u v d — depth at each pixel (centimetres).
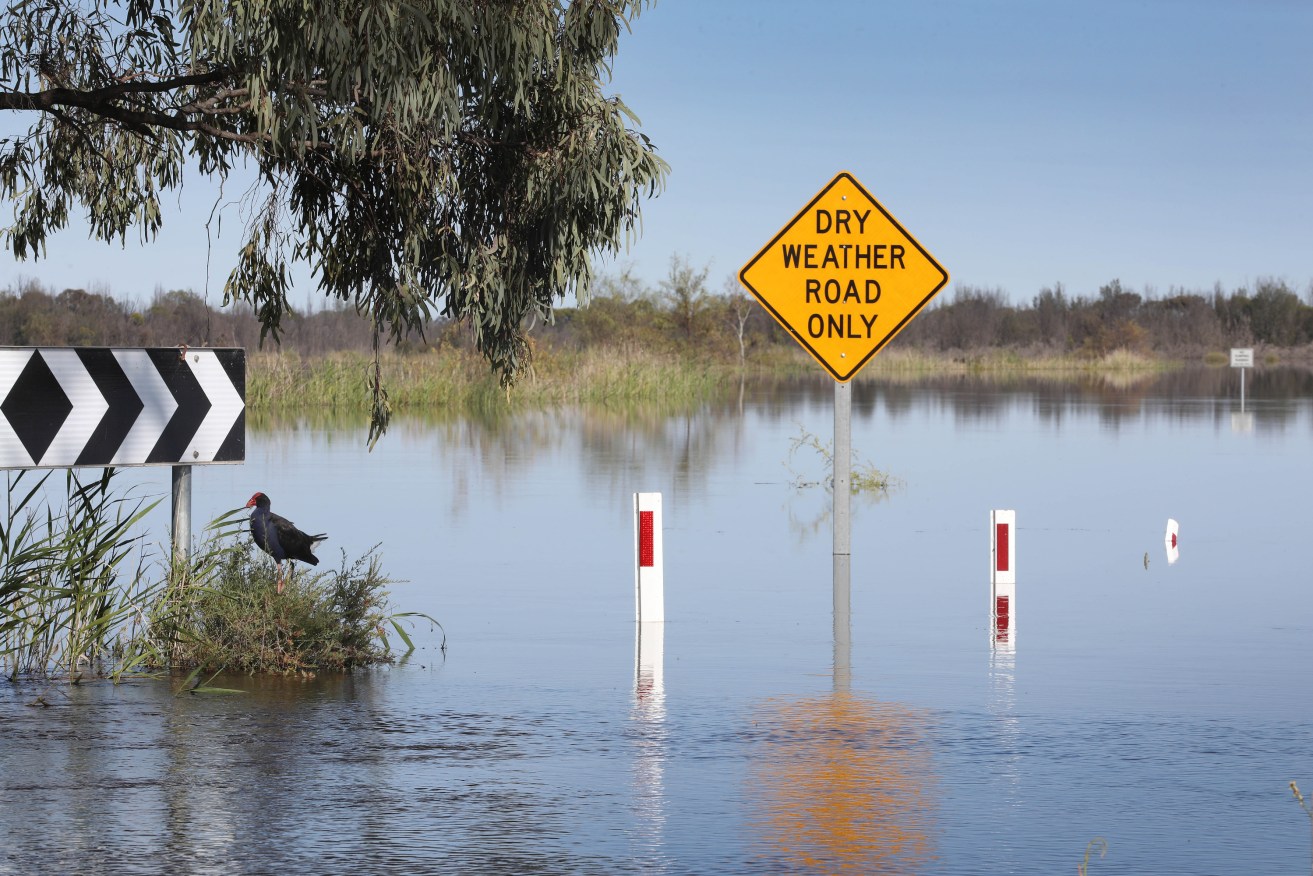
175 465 1812
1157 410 7825
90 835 1087
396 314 1777
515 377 1881
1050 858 1041
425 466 4406
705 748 1348
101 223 2012
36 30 1933
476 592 2305
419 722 1448
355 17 1585
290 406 7769
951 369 17188
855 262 2497
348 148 1705
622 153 1727
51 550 1716
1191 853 1052
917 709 1509
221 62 1659
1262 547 2852
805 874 1006
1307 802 1177
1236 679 1662
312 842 1072
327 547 2770
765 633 1962
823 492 3809
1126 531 3100
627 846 1065
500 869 1014
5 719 1453
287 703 1533
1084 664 1753
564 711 1499
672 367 9450
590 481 4006
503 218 1795
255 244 1834
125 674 1678
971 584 2397
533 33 1645
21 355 1723
